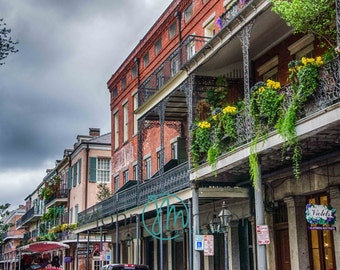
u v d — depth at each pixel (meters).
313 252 13.53
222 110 13.28
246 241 16.41
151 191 18.28
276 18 12.75
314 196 13.51
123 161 30.08
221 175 14.09
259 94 10.90
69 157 44.97
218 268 18.11
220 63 15.27
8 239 76.56
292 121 9.61
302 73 9.34
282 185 14.23
